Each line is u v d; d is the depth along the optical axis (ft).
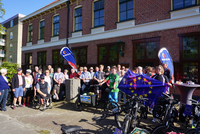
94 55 32.19
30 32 50.16
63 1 38.01
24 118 15.35
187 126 11.75
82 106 17.97
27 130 12.34
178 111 12.35
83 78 21.65
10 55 89.45
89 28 33.19
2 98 18.61
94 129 12.24
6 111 18.01
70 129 7.60
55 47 40.93
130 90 13.80
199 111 10.64
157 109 12.94
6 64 23.99
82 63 34.47
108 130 12.03
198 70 20.33
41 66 45.24
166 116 10.19
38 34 46.24
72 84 19.16
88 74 21.99
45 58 44.11
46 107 18.85
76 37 35.35
